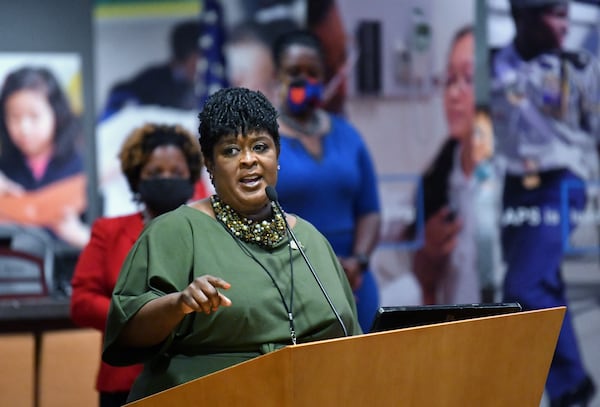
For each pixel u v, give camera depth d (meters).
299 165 6.93
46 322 6.44
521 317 3.22
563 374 8.55
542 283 8.60
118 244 5.04
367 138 8.16
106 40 8.59
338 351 2.77
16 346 6.31
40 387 6.39
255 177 3.46
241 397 2.80
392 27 8.27
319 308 3.46
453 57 8.43
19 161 8.48
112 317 3.31
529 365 3.30
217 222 3.50
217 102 3.50
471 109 8.45
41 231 8.46
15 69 8.53
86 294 4.98
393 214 8.23
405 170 8.27
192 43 8.58
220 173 3.46
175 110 8.60
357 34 8.16
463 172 8.44
